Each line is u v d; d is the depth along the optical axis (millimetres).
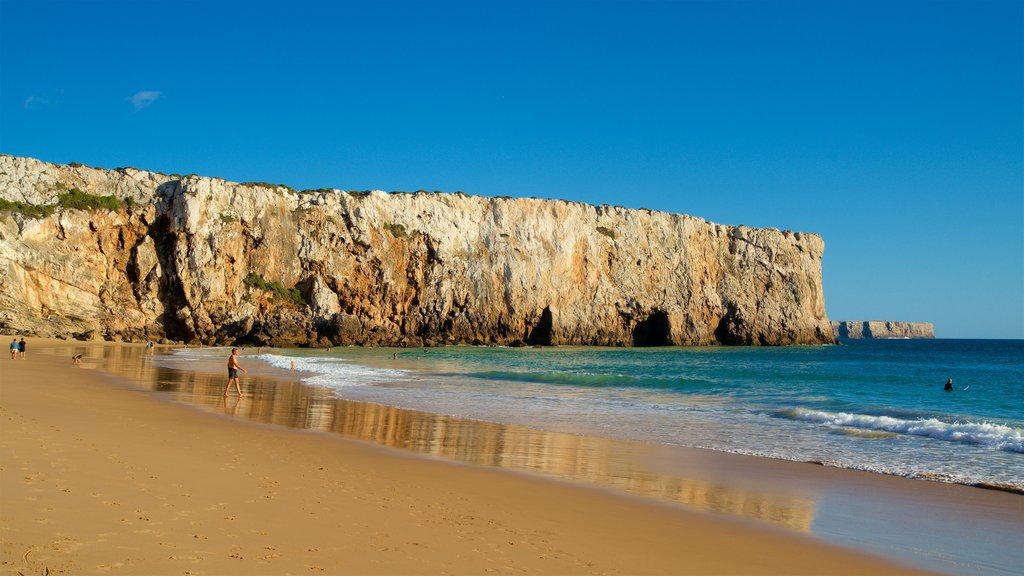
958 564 8070
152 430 13977
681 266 107750
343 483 10320
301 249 86750
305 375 36906
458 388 31281
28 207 74188
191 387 26422
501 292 95625
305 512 8320
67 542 6293
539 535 8297
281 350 70875
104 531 6730
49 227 74188
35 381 23859
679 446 16125
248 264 84438
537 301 97438
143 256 79312
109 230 79125
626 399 27469
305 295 86250
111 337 75125
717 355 77000
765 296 112500
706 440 17109
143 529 6941
